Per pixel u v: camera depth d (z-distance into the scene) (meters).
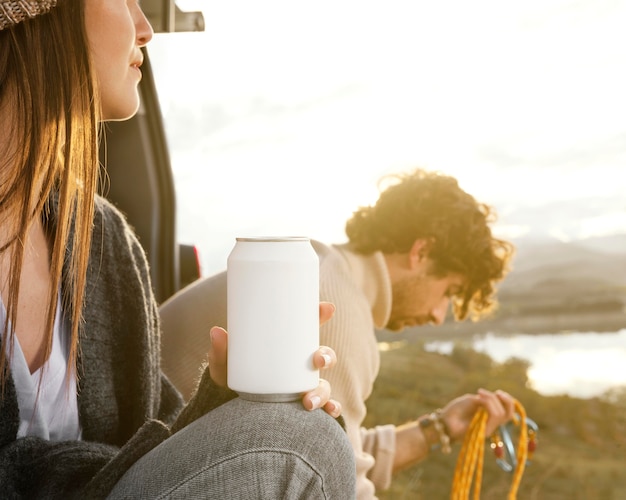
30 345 1.08
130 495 0.92
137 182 2.35
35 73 1.01
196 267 2.45
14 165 1.00
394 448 2.15
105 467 0.98
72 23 1.02
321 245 1.95
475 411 2.21
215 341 1.05
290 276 0.96
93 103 1.05
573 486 3.38
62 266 1.11
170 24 2.07
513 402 2.19
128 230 1.36
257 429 0.93
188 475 0.91
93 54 1.07
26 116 1.00
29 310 1.08
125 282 1.28
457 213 2.03
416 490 3.31
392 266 2.06
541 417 4.24
